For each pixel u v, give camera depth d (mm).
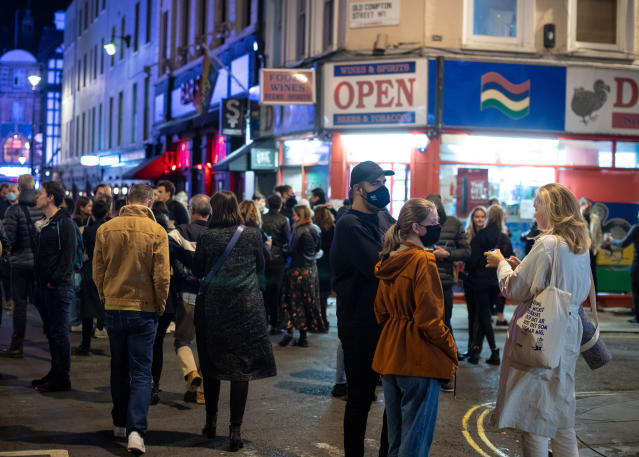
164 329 6848
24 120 73875
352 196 5379
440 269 7758
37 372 8141
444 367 4277
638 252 13086
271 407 6824
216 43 23844
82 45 45438
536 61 15453
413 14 15297
